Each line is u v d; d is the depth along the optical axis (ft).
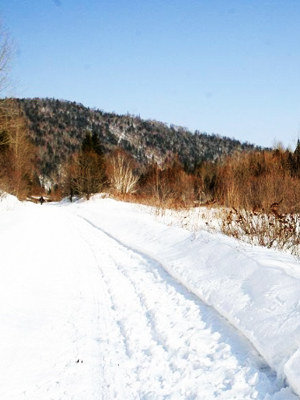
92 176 135.54
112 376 10.73
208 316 14.60
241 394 9.39
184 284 19.04
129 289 19.33
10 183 108.37
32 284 19.12
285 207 34.40
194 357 11.53
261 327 11.90
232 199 36.29
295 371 9.11
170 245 27.91
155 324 14.29
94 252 30.40
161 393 9.81
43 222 51.60
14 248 27.78
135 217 48.11
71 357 11.81
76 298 17.66
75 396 9.73
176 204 55.11
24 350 12.01
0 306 15.37
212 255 20.94
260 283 14.74
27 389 9.95
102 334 13.67
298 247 24.02
